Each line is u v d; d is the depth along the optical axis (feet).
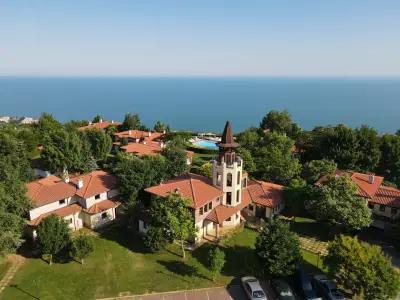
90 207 183.83
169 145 281.74
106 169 264.52
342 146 266.98
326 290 131.85
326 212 167.02
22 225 154.81
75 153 252.21
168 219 148.97
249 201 192.13
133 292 132.98
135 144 306.55
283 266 133.80
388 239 176.65
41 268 145.69
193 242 166.91
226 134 176.55
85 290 132.98
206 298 130.93
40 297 127.95
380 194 192.13
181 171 222.89
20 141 257.75
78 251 143.43
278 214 199.11
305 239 174.29
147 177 195.11
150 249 161.48
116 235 175.52
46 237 142.20
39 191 178.40
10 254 150.20
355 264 120.88
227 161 178.29
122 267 148.25
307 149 304.91
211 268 138.21
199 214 166.61
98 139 281.74
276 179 237.66
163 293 133.18
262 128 404.77
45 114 375.86
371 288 116.98
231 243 167.02
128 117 410.93
